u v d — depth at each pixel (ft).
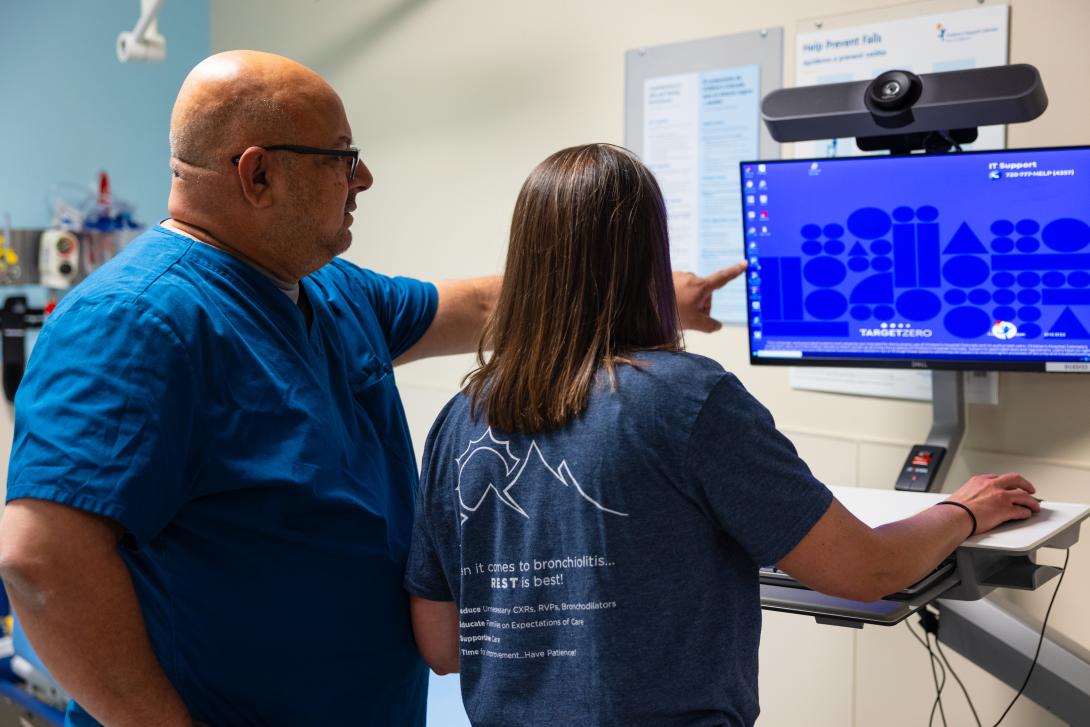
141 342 3.70
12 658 8.17
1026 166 5.32
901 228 5.70
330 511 4.09
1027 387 6.34
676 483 3.34
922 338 5.81
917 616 6.89
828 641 7.32
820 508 3.40
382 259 10.36
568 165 3.67
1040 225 5.36
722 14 7.59
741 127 7.54
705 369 3.42
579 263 3.57
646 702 3.34
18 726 8.13
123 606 3.63
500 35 9.09
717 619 3.44
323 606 4.14
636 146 8.16
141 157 11.76
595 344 3.52
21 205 11.00
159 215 11.94
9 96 10.84
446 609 4.24
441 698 8.99
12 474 3.58
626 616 3.34
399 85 9.99
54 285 10.90
